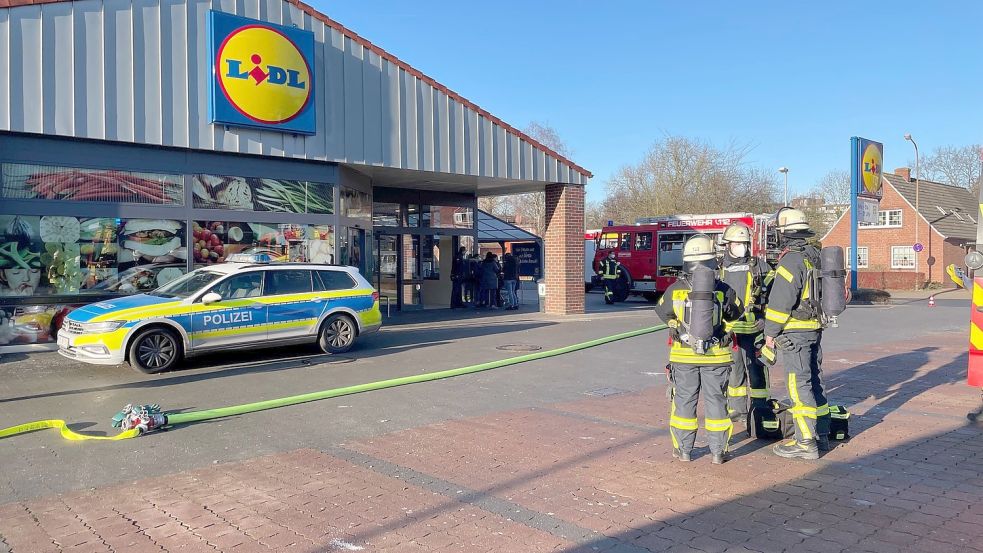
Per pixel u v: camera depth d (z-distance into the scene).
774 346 6.02
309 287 11.57
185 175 12.75
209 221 13.04
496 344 13.02
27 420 7.34
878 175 26.80
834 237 46.62
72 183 11.67
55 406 7.95
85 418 7.41
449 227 21.42
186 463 5.86
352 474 5.55
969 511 4.73
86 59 11.52
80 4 11.45
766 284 6.56
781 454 5.99
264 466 5.77
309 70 13.83
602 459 5.93
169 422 7.04
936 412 7.62
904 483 5.31
